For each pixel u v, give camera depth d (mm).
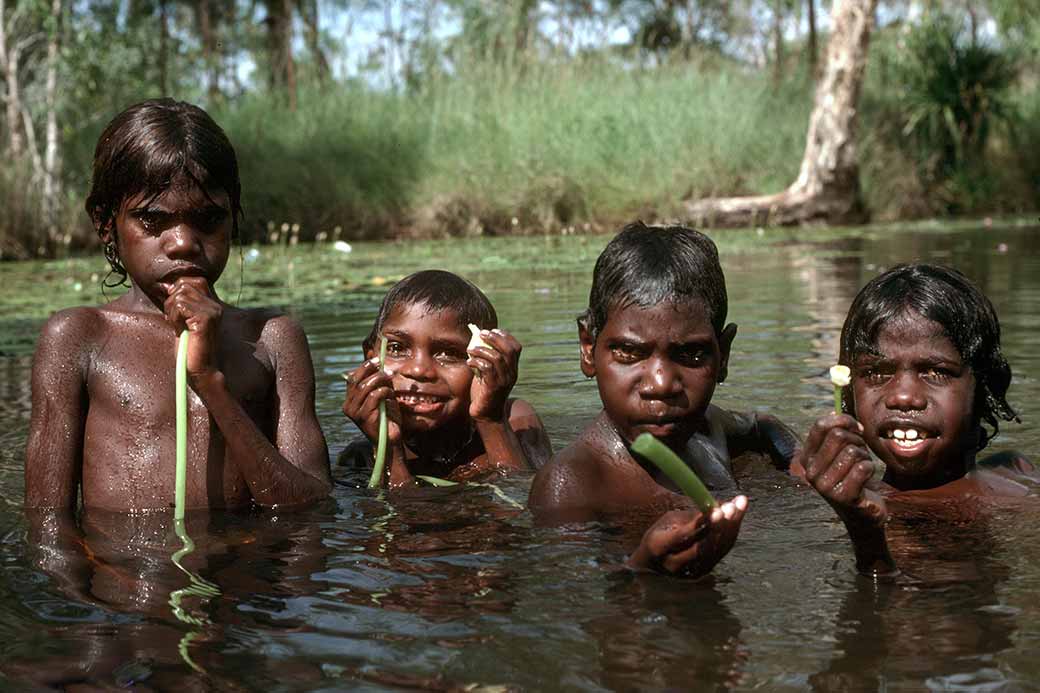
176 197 2729
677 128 17625
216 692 1660
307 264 11508
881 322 2893
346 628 1911
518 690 1638
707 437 3197
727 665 1710
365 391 3225
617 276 2668
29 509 2809
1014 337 5453
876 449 2953
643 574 2178
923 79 20609
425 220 16172
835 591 2055
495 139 16844
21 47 14945
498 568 2260
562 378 4895
